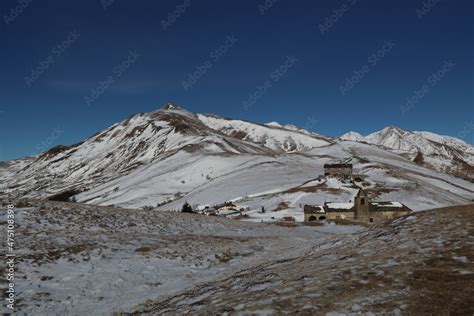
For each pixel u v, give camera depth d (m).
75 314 14.73
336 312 11.05
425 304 10.86
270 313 11.61
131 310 15.18
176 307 14.24
